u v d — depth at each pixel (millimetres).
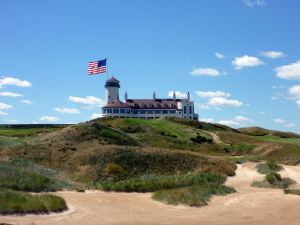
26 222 19719
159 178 36594
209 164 44250
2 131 72312
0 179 28734
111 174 38500
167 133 77375
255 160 54375
